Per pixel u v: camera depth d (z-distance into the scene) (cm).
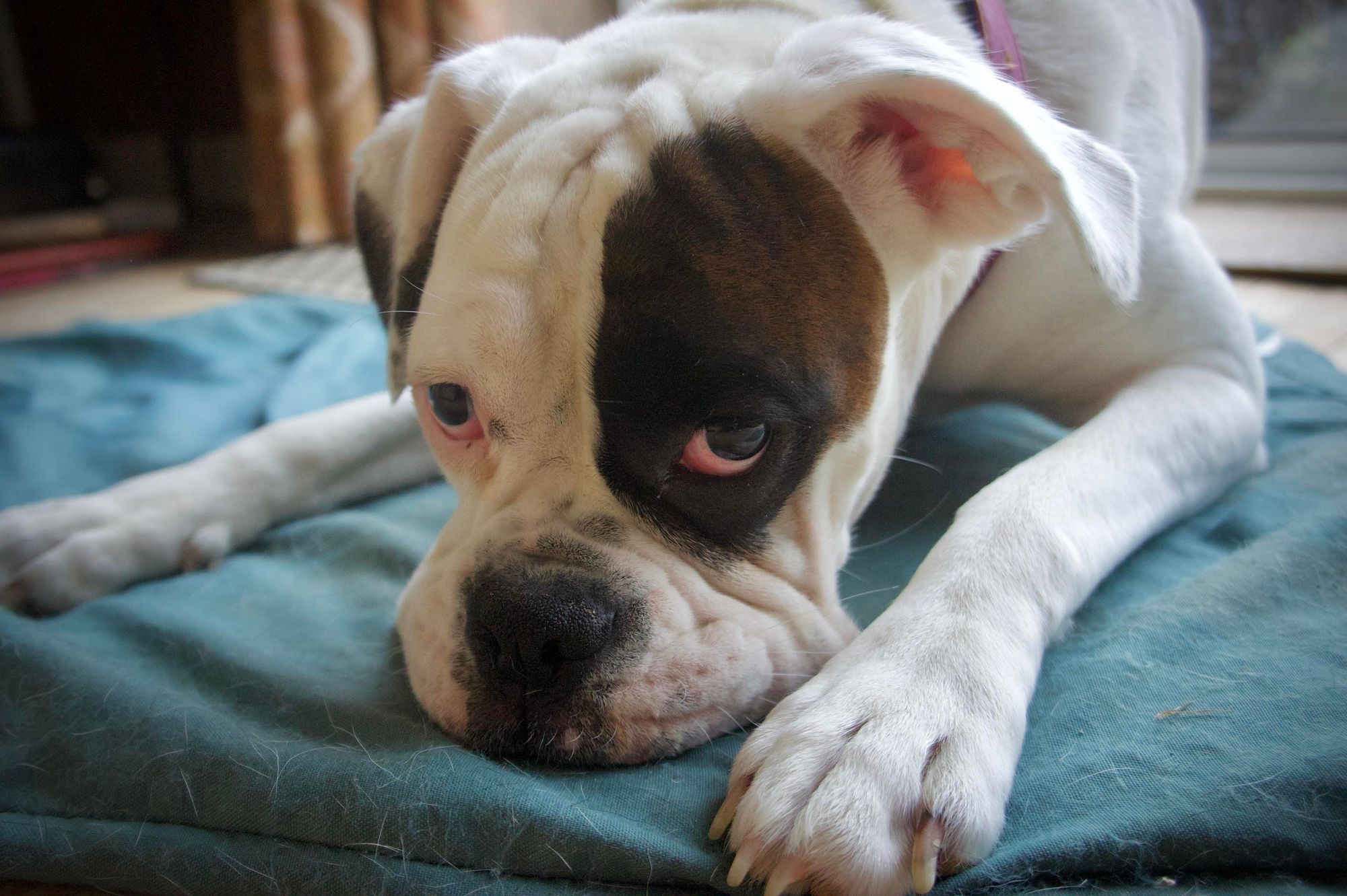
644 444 42
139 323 101
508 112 49
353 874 40
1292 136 151
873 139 46
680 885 39
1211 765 40
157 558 58
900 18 53
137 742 45
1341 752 39
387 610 54
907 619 43
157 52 192
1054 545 45
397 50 154
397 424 64
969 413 65
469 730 43
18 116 208
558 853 40
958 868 38
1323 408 66
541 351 43
